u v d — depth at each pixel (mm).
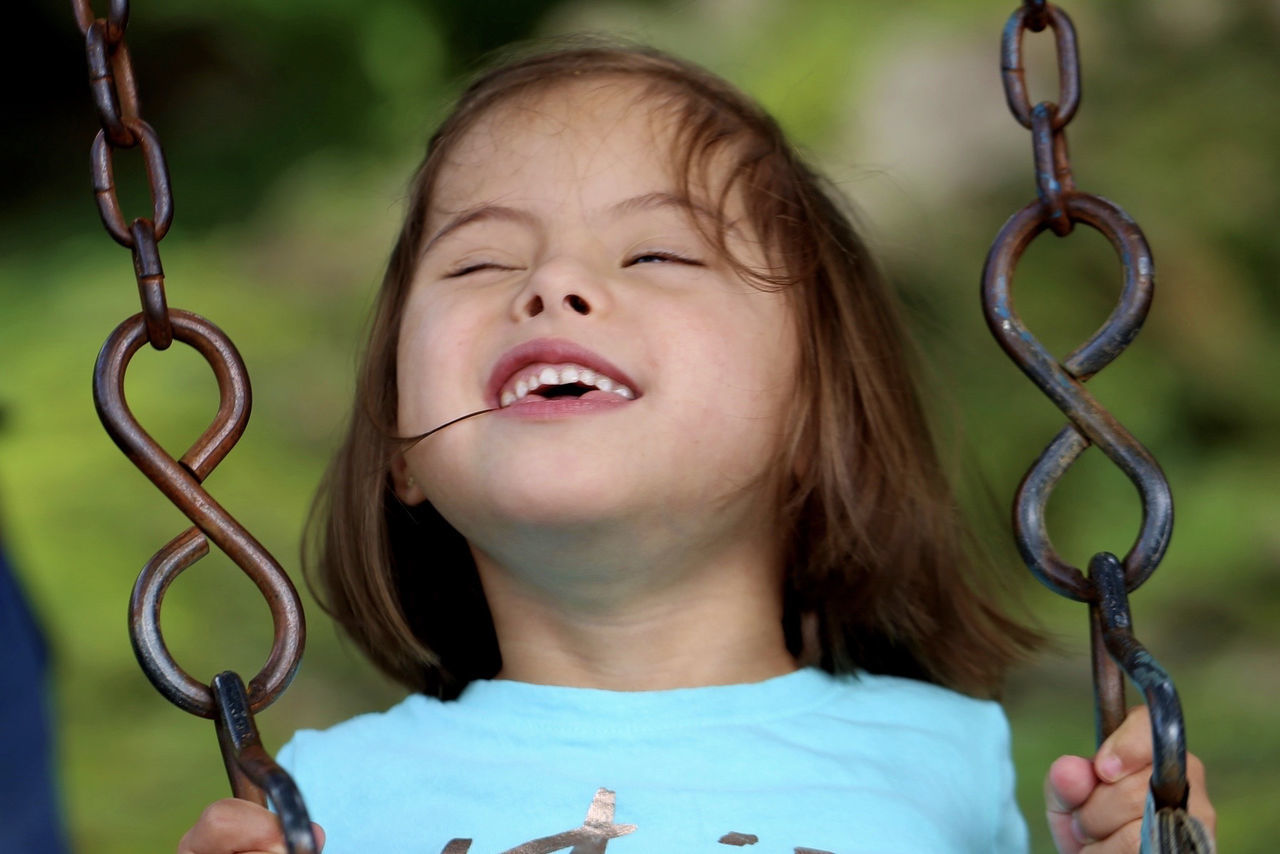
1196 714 5367
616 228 1959
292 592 1421
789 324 2025
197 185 8211
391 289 2211
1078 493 6438
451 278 1982
